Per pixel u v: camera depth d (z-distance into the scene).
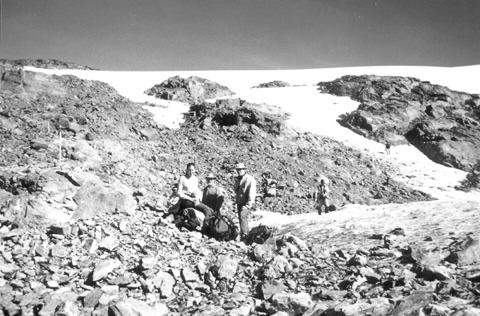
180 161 21.02
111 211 8.47
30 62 59.88
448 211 10.06
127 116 25.58
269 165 23.22
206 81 44.06
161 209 9.07
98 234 6.95
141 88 42.81
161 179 16.84
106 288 4.97
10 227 7.11
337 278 5.18
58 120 19.45
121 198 8.70
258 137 27.81
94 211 8.23
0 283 5.11
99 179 9.66
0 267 5.44
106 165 15.62
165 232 7.48
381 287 4.62
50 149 15.52
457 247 5.88
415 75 63.78
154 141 23.31
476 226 7.70
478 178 28.23
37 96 23.28
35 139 16.31
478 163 31.72
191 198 8.44
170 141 24.27
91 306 4.61
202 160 22.41
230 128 28.77
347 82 48.03
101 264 5.50
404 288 4.38
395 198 23.17
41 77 25.12
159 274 5.32
